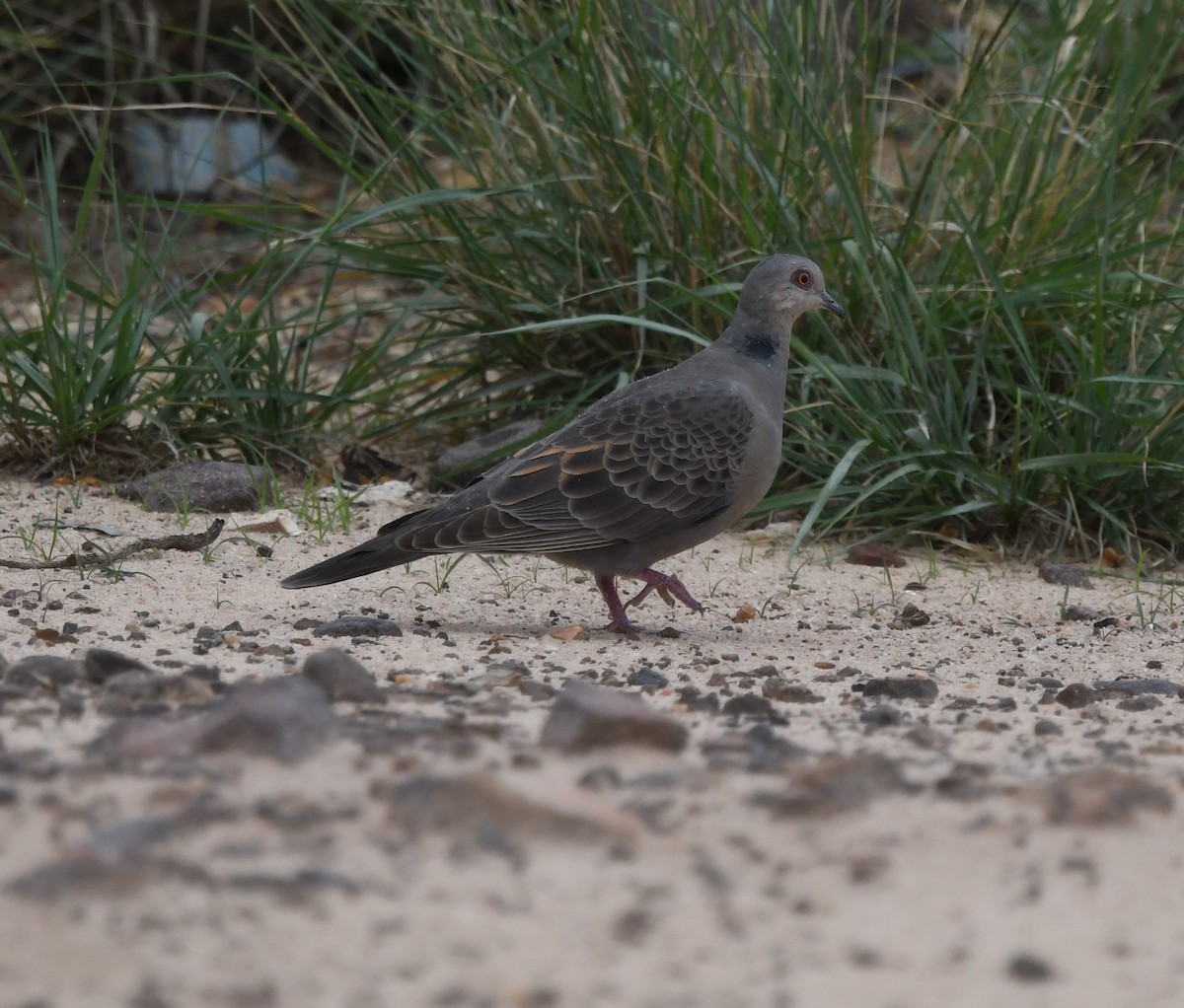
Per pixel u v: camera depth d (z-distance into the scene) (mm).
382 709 7059
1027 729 7379
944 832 5613
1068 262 13039
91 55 22062
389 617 9852
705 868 5164
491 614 10133
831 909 4961
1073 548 12547
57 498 12406
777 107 13148
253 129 21938
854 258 12352
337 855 5141
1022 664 9336
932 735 6945
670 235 13328
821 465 12758
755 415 9867
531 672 8352
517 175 14039
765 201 13188
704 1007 4324
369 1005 4230
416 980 4379
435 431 14555
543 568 11500
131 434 13281
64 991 4230
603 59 13250
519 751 6332
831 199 13586
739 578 11391
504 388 13906
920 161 15219
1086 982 4562
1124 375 12344
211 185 21453
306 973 4379
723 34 13234
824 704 7816
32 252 12828
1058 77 13414
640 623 10141
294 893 4801
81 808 5410
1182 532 12477
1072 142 13320
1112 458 11672
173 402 13383
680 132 13180
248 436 13422
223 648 8578
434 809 5363
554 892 4969
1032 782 6199
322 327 14406
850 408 12773
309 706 6273
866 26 13180
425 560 11453
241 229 21016
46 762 5957
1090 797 5797
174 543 11156
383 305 15047
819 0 14000
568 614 10273
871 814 5773
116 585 10203
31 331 13258
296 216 19094
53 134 22250
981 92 14172
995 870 5320
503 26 13703
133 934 4527
